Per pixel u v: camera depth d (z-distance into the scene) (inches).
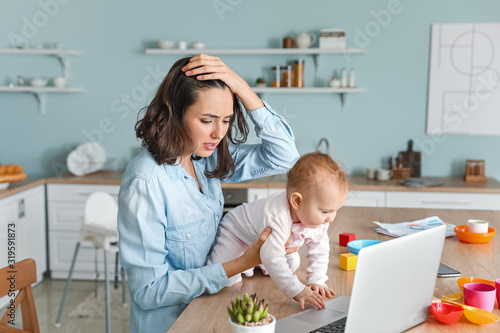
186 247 58.7
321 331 48.1
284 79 171.8
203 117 53.8
